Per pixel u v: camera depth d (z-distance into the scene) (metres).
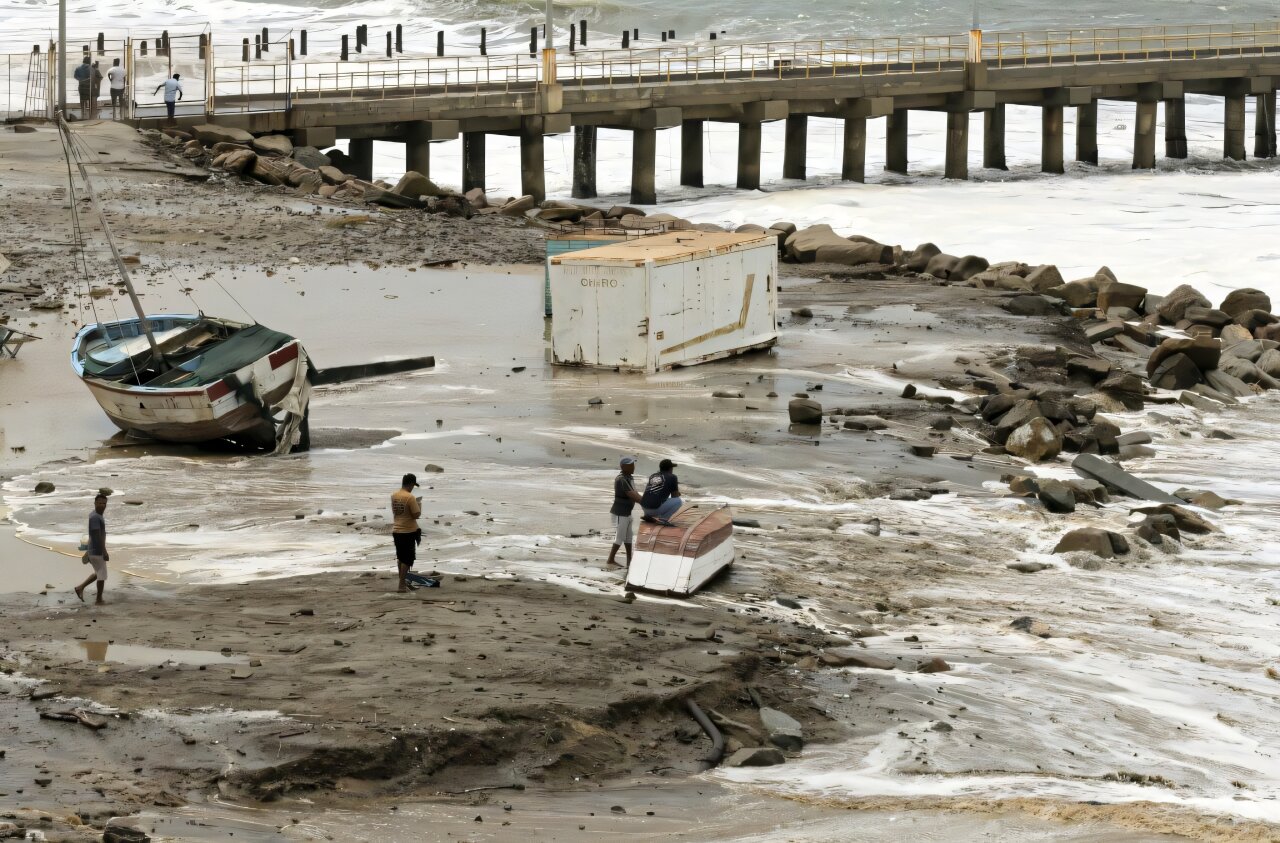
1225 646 26.02
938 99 103.06
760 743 19.75
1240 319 59.19
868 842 16.33
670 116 91.88
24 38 161.25
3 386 42.25
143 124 82.69
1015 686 23.02
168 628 22.58
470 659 21.12
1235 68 113.06
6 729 18.00
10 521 29.69
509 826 16.41
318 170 77.25
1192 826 17.09
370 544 28.59
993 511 34.22
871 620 26.17
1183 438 43.91
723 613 25.23
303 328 50.53
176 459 35.62
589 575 27.17
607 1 179.00
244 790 16.77
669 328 46.88
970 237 79.19
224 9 193.50
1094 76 106.38
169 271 57.09
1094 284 61.72
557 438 38.66
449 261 61.81
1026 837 16.62
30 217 64.06
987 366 48.88
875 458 37.94
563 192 99.00
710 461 36.88
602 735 19.22
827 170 107.38
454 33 166.25
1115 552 31.25
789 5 173.62
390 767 17.67
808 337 53.16
